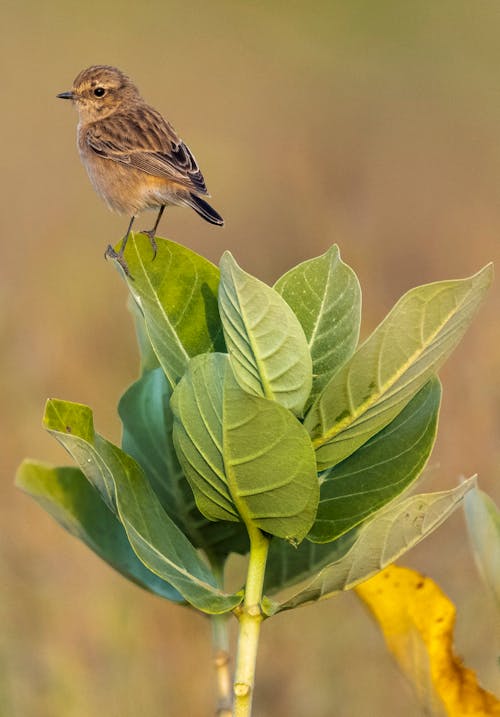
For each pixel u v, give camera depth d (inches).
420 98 1204.5
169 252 195.6
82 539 200.7
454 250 794.2
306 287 187.0
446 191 906.1
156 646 402.3
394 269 783.7
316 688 389.7
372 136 1047.6
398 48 1353.3
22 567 435.5
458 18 1389.0
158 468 202.1
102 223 857.5
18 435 556.7
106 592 421.7
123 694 382.0
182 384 163.9
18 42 1304.1
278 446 160.6
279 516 166.7
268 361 166.2
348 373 164.4
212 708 383.6
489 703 183.6
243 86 1240.2
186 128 1108.5
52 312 672.4
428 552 463.8
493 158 999.6
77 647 398.6
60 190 919.7
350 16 1425.9
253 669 165.3
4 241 785.6
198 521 200.4
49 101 1155.9
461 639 403.5
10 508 486.9
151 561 171.9
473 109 1158.3
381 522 156.3
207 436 163.8
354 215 834.2
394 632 187.0
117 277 723.4
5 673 375.9
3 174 945.5
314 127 1077.8
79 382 594.9
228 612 180.9
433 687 184.2
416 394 183.2
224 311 164.9
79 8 1401.3
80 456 169.9
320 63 1309.1
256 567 169.8
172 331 193.8
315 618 410.3
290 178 879.1
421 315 160.1
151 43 1350.9
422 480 202.4
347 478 179.2
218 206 879.7
